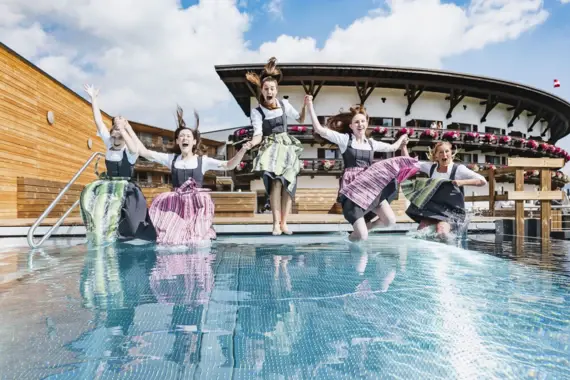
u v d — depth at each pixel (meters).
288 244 3.95
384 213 3.95
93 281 2.16
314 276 2.30
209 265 2.67
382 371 1.10
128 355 1.18
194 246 3.73
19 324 1.45
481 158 22.36
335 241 4.19
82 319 1.50
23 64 7.10
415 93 19.92
